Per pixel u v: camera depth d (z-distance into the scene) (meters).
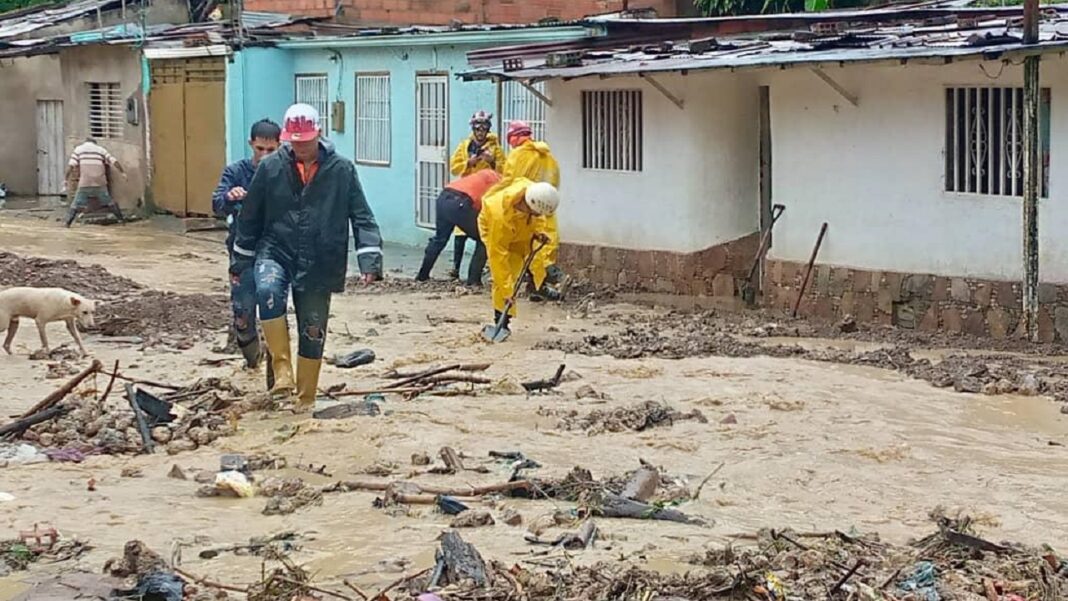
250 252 10.83
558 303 16.44
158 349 13.20
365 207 10.68
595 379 11.73
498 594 6.32
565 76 16.88
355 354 12.58
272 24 25.77
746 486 8.51
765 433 9.80
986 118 13.90
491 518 7.66
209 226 25.36
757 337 14.21
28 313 12.55
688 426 10.02
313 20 25.80
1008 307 13.80
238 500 8.19
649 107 17.16
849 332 14.41
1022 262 13.65
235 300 11.69
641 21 18.78
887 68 14.63
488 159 17.97
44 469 8.85
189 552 7.18
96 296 16.78
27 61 32.34
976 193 14.02
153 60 27.19
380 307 15.95
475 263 17.67
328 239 10.51
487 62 19.36
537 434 9.76
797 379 11.66
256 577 6.78
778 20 17.97
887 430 9.91
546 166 16.38
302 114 10.35
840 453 9.29
